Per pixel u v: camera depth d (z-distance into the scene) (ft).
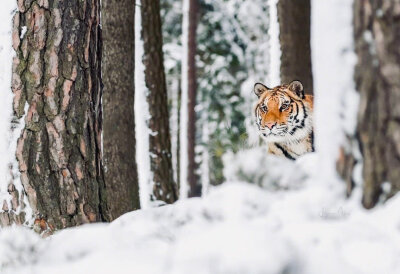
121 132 50.34
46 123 29.66
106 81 50.44
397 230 15.97
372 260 14.85
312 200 19.30
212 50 115.75
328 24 19.45
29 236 22.34
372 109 18.39
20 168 29.50
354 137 18.94
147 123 60.70
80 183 30.09
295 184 22.40
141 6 62.85
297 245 15.38
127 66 50.29
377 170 18.30
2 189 29.68
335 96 19.36
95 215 30.35
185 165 102.89
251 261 13.41
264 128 47.11
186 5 102.12
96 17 31.53
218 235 14.57
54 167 29.60
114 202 50.47
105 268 15.78
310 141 46.98
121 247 18.24
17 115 29.73
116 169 50.34
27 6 29.99
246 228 14.79
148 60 62.54
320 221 17.10
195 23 106.11
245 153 24.57
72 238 20.40
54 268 17.04
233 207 19.84
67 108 30.04
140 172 59.47
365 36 18.48
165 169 61.46
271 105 47.09
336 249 15.31
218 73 115.85
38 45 29.86
